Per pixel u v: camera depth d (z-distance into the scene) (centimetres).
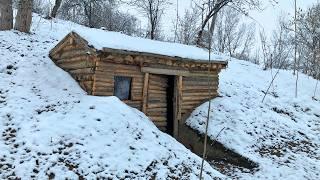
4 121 1145
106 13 3662
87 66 1348
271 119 1645
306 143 1532
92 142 1043
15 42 1720
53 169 939
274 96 2036
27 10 1916
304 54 3512
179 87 1517
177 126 1509
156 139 1147
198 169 1083
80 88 1369
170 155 1094
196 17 2916
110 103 1224
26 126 1108
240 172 1267
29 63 1534
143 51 1369
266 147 1430
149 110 1454
